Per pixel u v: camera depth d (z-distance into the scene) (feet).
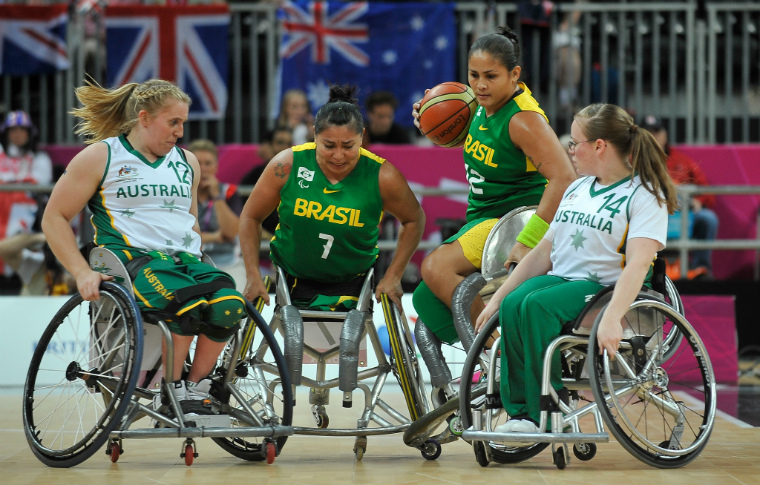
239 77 101.76
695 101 103.71
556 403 40.52
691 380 81.61
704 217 92.63
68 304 42.91
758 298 88.48
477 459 42.73
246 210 48.34
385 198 47.03
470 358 42.16
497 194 48.26
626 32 101.60
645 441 40.09
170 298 41.09
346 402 46.21
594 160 42.29
